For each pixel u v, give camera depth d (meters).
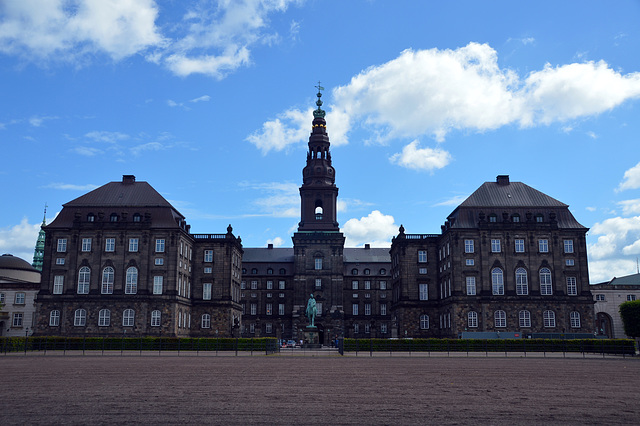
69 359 61.75
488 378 40.81
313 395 30.88
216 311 116.75
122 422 22.89
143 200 110.19
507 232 104.38
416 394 31.44
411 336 115.94
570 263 104.06
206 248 118.94
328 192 144.62
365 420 23.61
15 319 117.88
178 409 25.91
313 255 139.38
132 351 80.31
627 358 67.94
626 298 119.19
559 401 28.95
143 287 104.94
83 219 108.75
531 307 101.69
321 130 149.25
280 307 156.25
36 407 26.27
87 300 104.31
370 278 157.88
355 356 70.06
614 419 24.09
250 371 46.12
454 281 103.50
